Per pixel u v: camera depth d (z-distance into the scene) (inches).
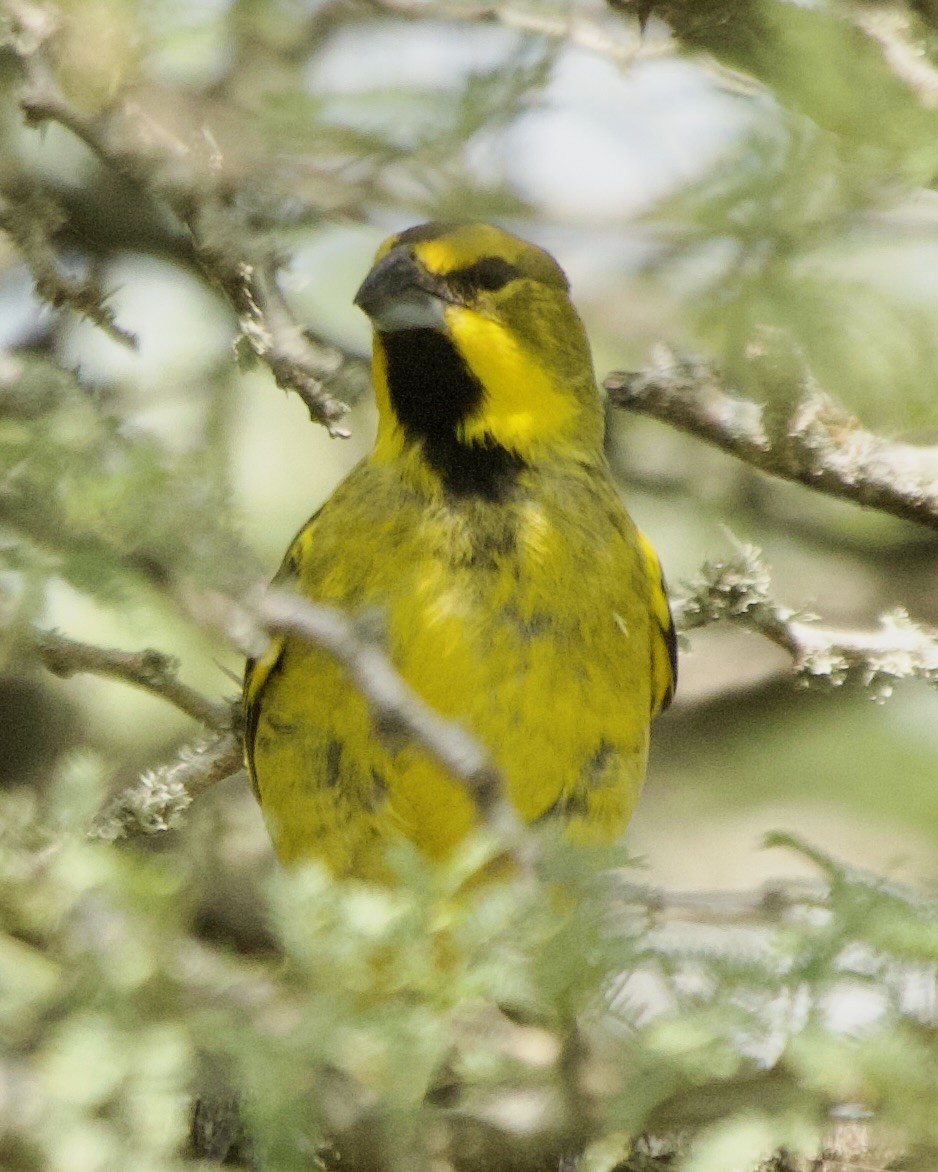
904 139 203.8
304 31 280.8
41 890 238.5
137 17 282.0
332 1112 244.7
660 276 213.9
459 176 227.1
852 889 240.5
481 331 381.4
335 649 277.7
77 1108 225.0
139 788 350.9
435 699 357.1
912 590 593.3
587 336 410.3
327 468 535.8
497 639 358.0
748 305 201.6
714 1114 238.4
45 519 241.8
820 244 202.1
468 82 228.8
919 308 198.5
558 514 372.5
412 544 364.8
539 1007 239.5
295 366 334.6
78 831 243.9
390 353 383.9
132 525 241.6
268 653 350.3
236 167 292.0
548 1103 255.6
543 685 358.3
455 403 378.3
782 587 586.9
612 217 217.3
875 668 373.7
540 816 361.4
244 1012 237.5
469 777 275.4
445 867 249.8
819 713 549.3
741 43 245.9
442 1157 259.4
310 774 360.5
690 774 579.5
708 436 361.4
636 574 379.6
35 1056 232.2
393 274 383.2
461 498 369.4
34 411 261.3
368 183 236.1
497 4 287.1
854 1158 268.2
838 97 205.9
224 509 249.3
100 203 518.3
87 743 510.6
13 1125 225.3
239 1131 280.4
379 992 241.6
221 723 341.4
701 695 577.9
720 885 560.7
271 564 515.2
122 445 245.6
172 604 246.4
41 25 290.7
